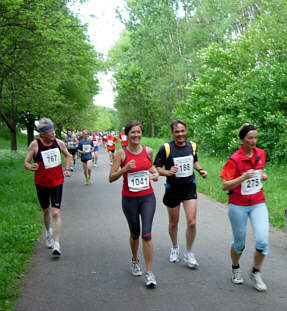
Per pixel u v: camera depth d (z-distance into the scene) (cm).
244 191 393
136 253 446
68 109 3089
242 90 1543
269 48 1480
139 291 400
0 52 1427
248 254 510
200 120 1795
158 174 452
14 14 1250
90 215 785
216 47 1803
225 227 657
